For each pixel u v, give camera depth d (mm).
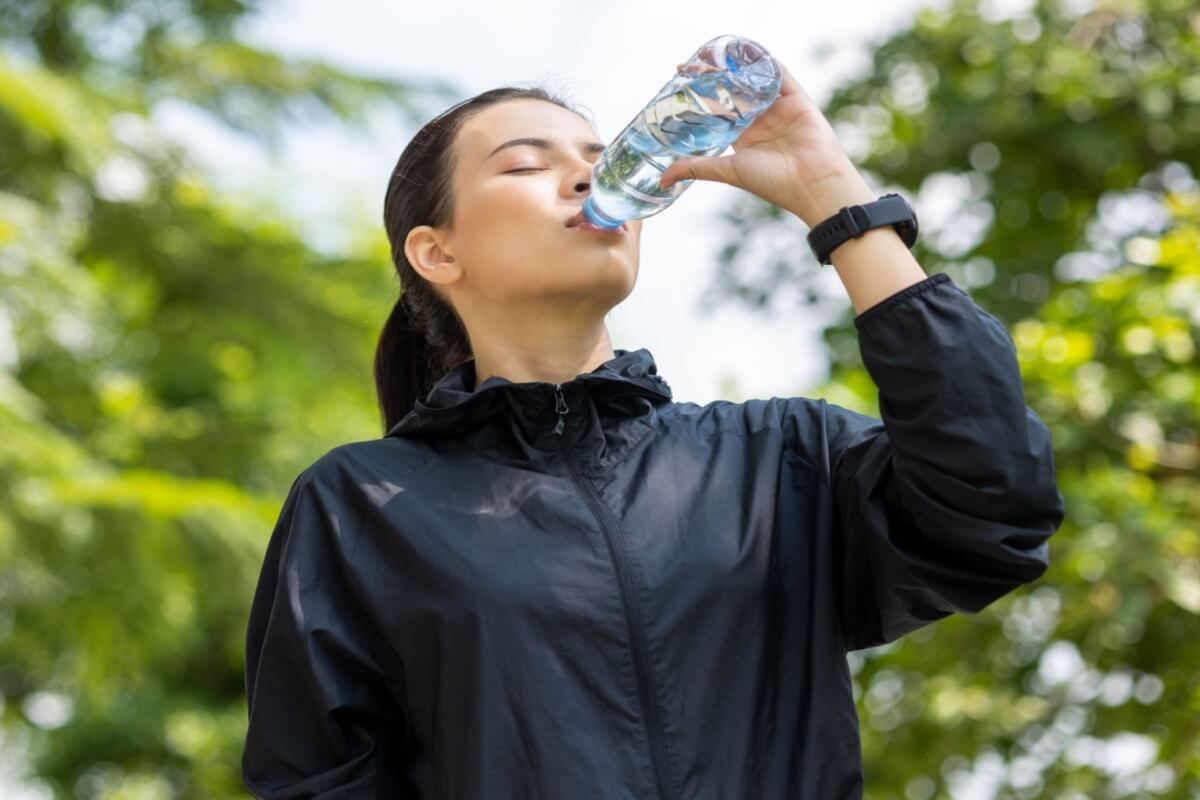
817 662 1529
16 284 7285
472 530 1549
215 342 9695
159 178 9250
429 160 1777
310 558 1608
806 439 1642
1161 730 4980
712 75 1537
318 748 1592
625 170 1581
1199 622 4859
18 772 10289
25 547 7230
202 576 7750
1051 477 1453
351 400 9867
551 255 1642
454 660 1505
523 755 1459
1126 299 4746
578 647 1483
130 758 10469
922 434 1440
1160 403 4605
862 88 6227
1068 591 4832
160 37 9656
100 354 9344
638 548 1523
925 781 5242
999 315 6094
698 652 1497
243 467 9609
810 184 1546
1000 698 5129
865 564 1579
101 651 8031
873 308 1470
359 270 10023
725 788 1464
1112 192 6129
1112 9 5965
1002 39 5871
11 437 7215
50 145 8438
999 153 6145
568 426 1605
